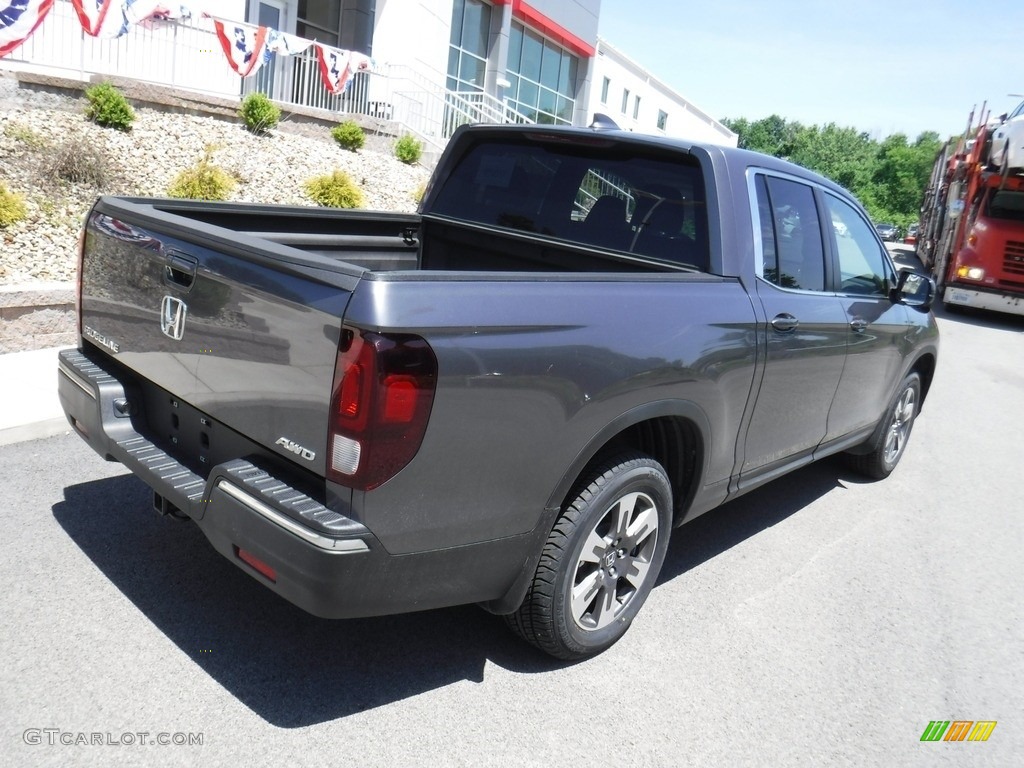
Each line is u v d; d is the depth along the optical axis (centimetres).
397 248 446
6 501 397
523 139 423
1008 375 1080
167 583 342
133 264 307
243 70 1338
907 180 8144
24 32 1009
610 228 385
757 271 368
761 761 283
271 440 255
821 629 376
